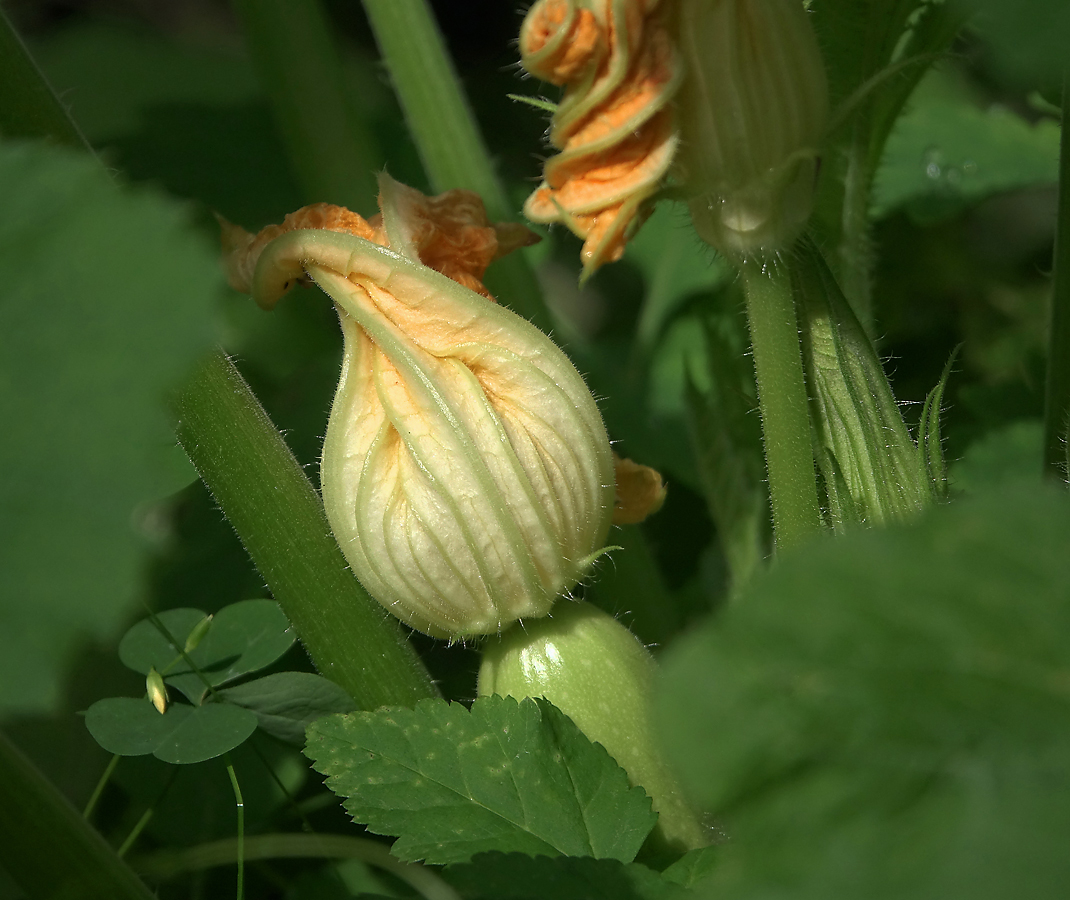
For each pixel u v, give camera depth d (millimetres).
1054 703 351
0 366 395
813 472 501
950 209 684
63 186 402
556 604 510
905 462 510
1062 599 359
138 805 574
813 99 474
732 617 368
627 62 467
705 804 354
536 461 490
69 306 396
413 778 477
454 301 488
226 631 553
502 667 507
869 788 348
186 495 654
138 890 486
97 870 480
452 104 609
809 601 366
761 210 480
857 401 508
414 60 608
